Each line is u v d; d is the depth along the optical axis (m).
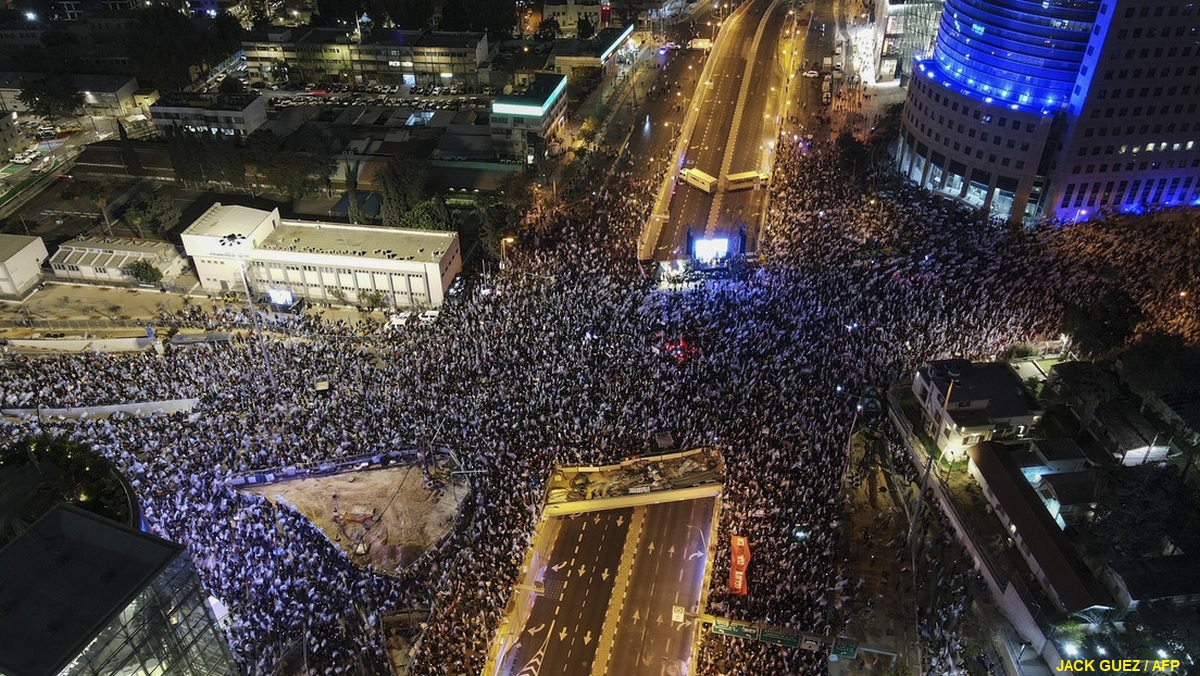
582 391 109.25
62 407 110.31
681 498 99.81
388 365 116.88
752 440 100.12
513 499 95.88
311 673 75.75
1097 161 149.62
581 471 101.81
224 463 99.69
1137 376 100.31
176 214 163.00
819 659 76.94
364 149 192.25
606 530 97.19
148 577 57.75
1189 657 73.25
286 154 172.38
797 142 193.00
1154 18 134.25
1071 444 96.19
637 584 90.44
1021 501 88.88
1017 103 152.25
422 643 80.31
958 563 90.00
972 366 103.31
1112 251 138.25
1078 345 111.12
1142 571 79.19
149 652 59.06
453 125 199.12
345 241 145.75
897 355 114.25
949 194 168.25
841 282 130.50
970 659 79.06
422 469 103.06
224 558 86.69
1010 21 147.38
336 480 101.94
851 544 91.94
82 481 75.81
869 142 190.62
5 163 196.62
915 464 101.38
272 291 140.12
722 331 119.94
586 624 86.25
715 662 78.38
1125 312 108.00
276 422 106.19
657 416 105.81
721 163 192.25
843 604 84.25
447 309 132.62
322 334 128.75
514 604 86.19
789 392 106.50
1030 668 78.06
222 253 142.25
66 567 59.12
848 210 155.50
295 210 174.75
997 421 97.19
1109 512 86.81
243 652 77.00
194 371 116.62
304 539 92.75
